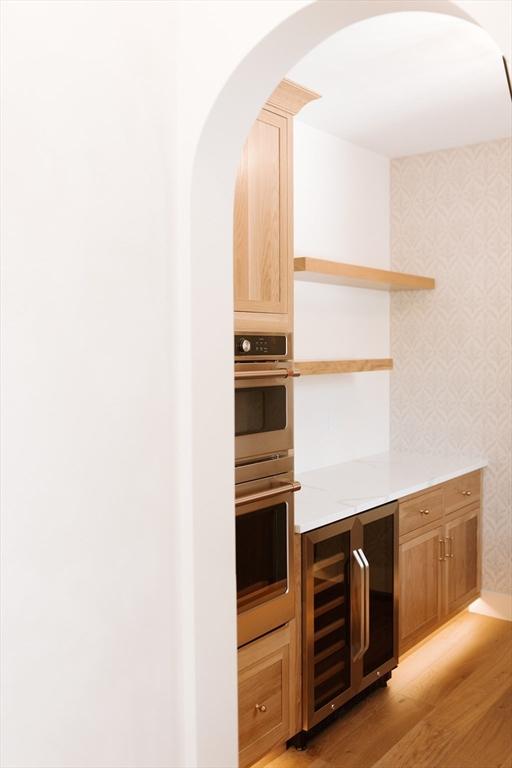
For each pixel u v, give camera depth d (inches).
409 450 167.6
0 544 49.9
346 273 128.6
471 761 103.3
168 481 64.1
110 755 58.6
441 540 140.9
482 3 49.3
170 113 63.1
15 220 50.5
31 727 52.3
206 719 66.7
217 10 60.9
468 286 157.2
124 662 59.8
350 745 107.7
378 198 163.3
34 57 51.7
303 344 140.8
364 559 113.7
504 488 154.7
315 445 146.1
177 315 64.6
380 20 94.3
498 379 154.3
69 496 54.8
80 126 55.2
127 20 58.9
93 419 56.7
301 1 55.8
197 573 65.4
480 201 154.8
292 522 100.1
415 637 132.8
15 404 50.7
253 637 94.0
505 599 155.9
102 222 57.1
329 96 123.6
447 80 116.2
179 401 65.1
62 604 54.4
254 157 93.2
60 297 53.8
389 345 169.0
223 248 67.6
